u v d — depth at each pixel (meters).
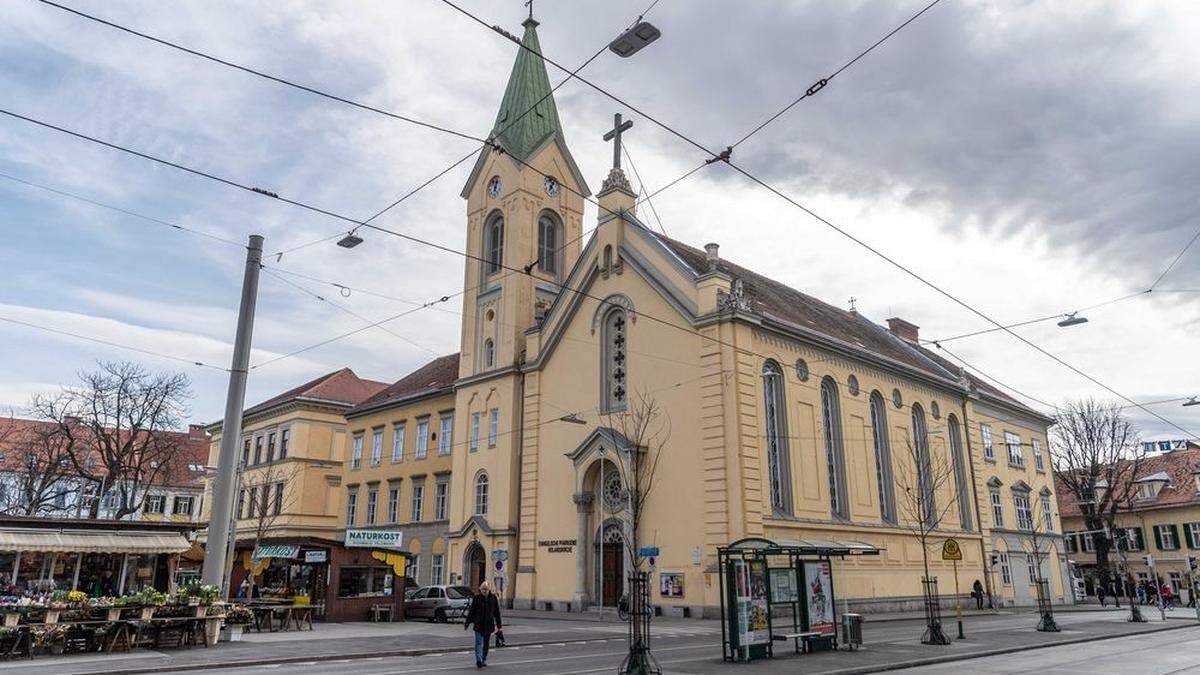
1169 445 45.16
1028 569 55.56
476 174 52.19
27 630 18.48
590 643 23.44
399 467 54.94
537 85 52.06
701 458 34.81
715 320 35.66
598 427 38.44
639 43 13.46
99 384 55.22
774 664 18.31
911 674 17.22
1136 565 72.44
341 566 32.06
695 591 33.59
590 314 41.84
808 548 20.67
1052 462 66.31
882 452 44.00
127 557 27.48
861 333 51.72
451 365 57.41
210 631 21.19
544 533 41.06
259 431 69.00
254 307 22.45
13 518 23.89
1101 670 17.72
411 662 18.56
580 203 51.75
